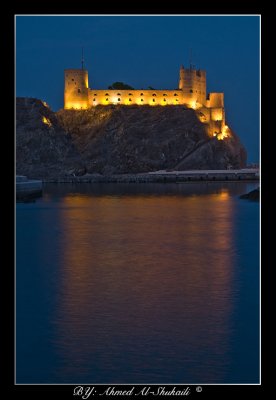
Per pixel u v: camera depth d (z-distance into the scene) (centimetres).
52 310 3538
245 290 3984
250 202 10331
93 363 2791
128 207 9800
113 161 19838
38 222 7856
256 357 2831
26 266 4859
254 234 6575
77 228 7225
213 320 3328
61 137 19725
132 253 5438
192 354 2873
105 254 5403
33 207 9938
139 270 4666
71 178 18000
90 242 6109
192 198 11350
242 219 7931
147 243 6009
